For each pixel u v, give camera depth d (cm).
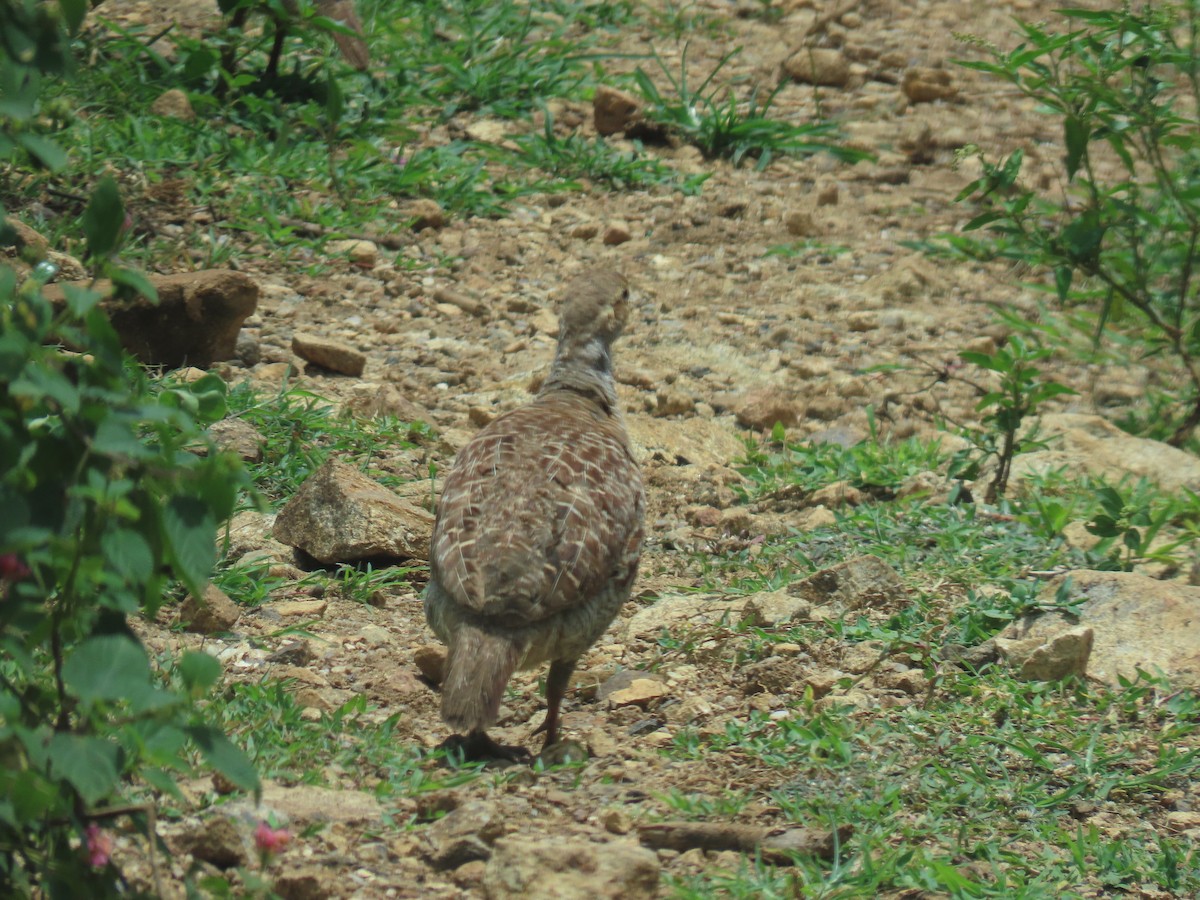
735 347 1554
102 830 561
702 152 2008
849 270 1747
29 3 520
